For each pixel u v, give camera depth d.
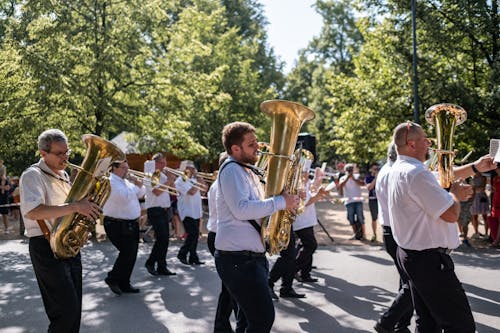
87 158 3.86
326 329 5.06
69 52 12.95
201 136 20.81
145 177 7.33
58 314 3.72
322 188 6.34
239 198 3.29
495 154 3.65
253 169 3.52
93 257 9.45
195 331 5.03
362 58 16.55
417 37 14.58
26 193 3.62
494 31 13.57
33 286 7.04
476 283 7.02
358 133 15.73
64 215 3.62
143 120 14.14
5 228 13.60
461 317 3.38
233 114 23.41
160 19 14.40
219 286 6.92
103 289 6.78
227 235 3.38
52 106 12.65
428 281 3.41
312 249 6.41
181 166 8.42
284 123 3.65
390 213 3.64
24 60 12.13
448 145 3.94
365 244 10.95
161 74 14.34
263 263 3.44
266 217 3.48
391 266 8.35
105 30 13.20
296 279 7.26
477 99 13.15
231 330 4.82
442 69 14.44
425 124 14.21
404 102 14.33
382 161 20.59
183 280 7.29
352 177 11.64
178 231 12.80
